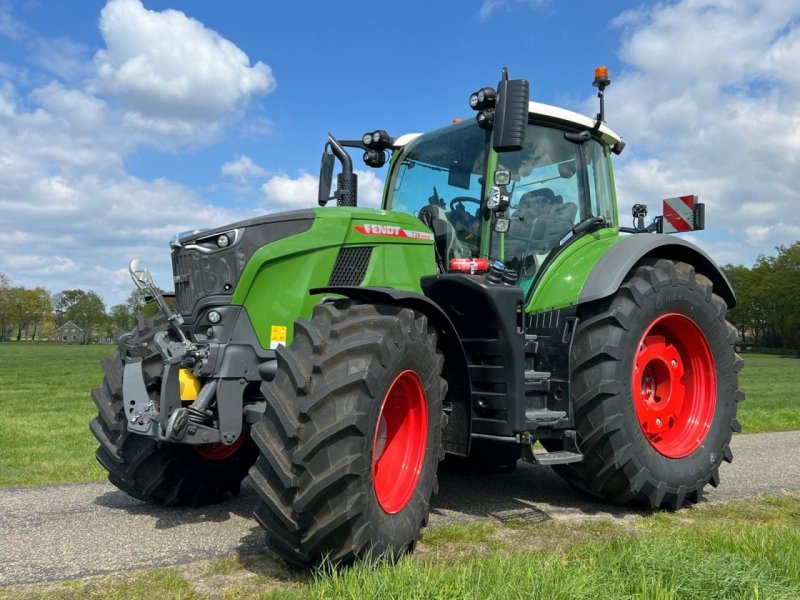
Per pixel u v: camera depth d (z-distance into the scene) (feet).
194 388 11.75
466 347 13.32
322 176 16.93
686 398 16.30
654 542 10.27
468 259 13.41
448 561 10.76
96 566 10.55
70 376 78.18
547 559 9.57
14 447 24.34
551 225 15.87
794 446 23.97
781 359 161.99
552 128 16.26
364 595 8.23
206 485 14.46
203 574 10.25
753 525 12.88
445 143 15.87
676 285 15.48
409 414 11.60
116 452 13.66
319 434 9.52
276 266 12.19
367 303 11.29
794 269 231.09
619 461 14.02
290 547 9.91
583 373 14.26
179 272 12.85
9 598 9.29
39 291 375.86
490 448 15.88
